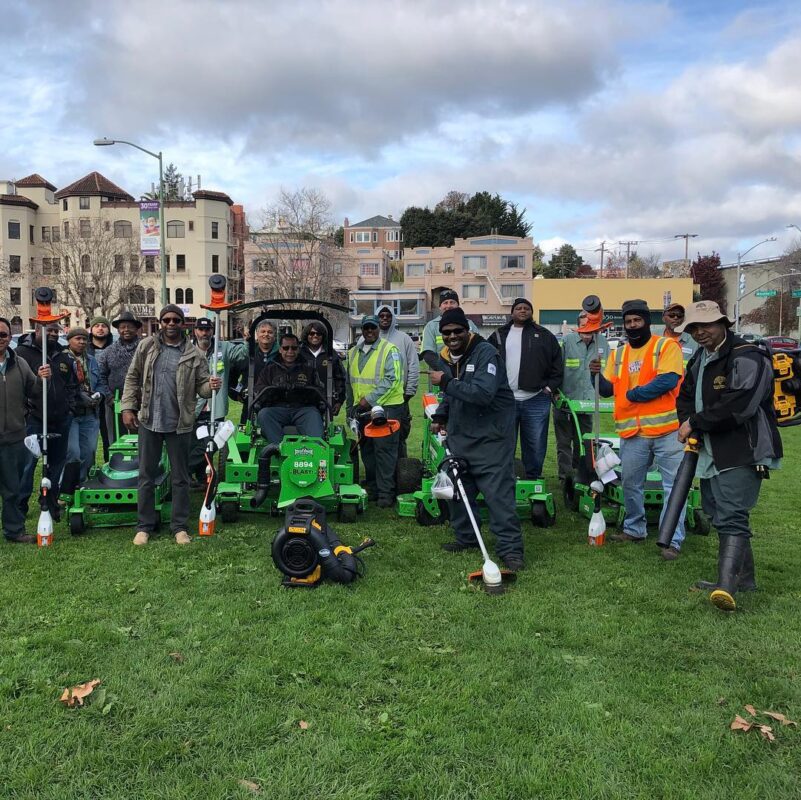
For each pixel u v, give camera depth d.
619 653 3.84
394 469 7.24
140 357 5.95
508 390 5.27
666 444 5.69
